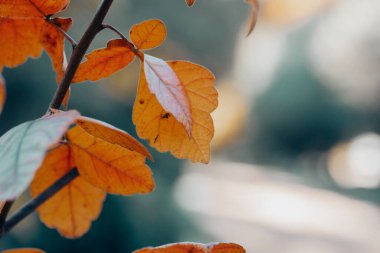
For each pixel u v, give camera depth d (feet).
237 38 24.53
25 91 14.52
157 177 20.40
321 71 68.90
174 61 2.40
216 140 51.01
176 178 21.71
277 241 36.50
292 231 40.40
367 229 44.34
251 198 52.54
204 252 2.18
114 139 2.07
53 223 2.81
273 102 72.43
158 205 18.69
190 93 2.43
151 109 2.42
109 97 15.87
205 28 22.20
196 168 59.57
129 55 2.38
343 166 75.05
